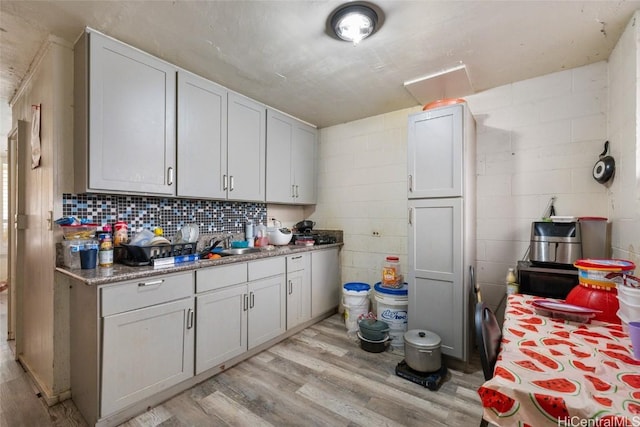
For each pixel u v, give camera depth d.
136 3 1.50
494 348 1.20
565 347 0.99
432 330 2.29
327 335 2.80
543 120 2.31
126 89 1.84
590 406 0.65
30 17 1.60
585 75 2.16
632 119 1.64
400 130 3.02
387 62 2.09
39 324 1.96
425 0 1.48
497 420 0.73
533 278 1.93
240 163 2.58
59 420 1.63
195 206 2.59
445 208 2.25
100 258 1.80
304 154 3.35
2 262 4.34
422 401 1.81
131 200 2.16
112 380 1.55
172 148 2.08
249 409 1.73
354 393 1.89
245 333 2.26
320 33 1.76
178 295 1.83
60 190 1.80
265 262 2.45
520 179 2.39
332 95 2.65
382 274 2.97
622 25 1.69
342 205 3.42
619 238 1.83
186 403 1.78
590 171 2.14
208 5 1.52
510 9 1.56
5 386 1.94
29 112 2.18
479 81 2.40
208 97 2.32
